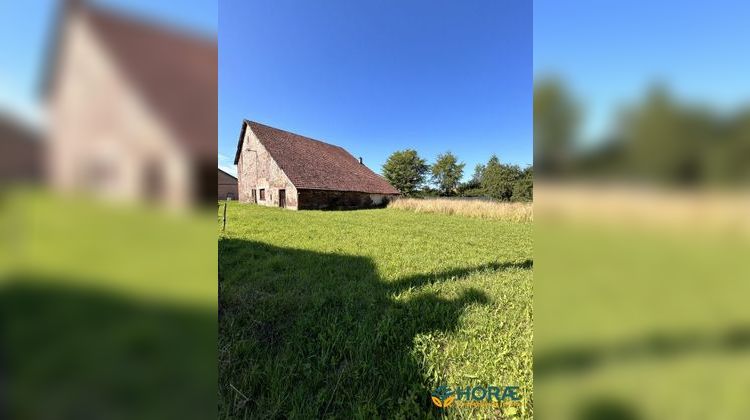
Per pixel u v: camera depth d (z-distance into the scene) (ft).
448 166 141.49
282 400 5.82
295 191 62.49
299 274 13.76
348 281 13.05
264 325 8.76
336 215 49.73
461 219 46.78
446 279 13.47
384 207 77.87
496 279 13.43
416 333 8.32
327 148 91.09
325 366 6.93
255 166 73.46
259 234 24.90
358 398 5.93
